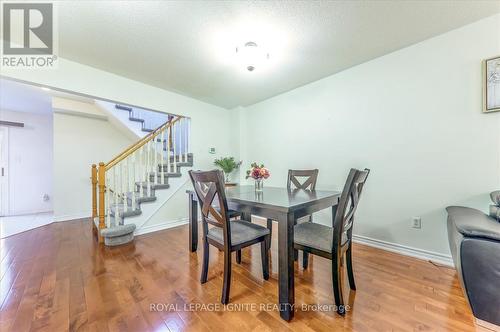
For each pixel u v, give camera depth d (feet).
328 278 5.70
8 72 6.69
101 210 8.59
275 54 7.42
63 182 13.05
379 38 6.59
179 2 5.01
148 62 7.92
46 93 11.31
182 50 7.12
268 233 5.64
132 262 6.75
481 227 3.97
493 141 5.71
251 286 5.37
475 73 5.95
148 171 10.39
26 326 3.96
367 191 8.05
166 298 4.86
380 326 3.92
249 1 5.00
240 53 6.86
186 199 11.80
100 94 8.48
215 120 13.38
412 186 7.06
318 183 9.70
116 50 7.10
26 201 14.98
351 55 7.56
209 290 5.18
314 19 5.66
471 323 3.93
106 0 4.93
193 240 7.61
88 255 7.33
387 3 5.14
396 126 7.37
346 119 8.68
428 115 6.73
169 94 10.95
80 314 4.30
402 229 7.25
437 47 6.53
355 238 8.36
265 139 12.34
